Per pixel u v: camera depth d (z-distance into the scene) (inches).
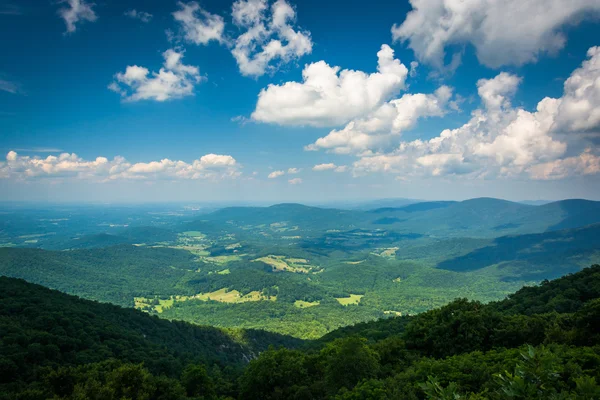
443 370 1515.7
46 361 2388.0
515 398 538.6
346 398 1453.0
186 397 2174.0
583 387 557.3
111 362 2377.0
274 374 2188.7
